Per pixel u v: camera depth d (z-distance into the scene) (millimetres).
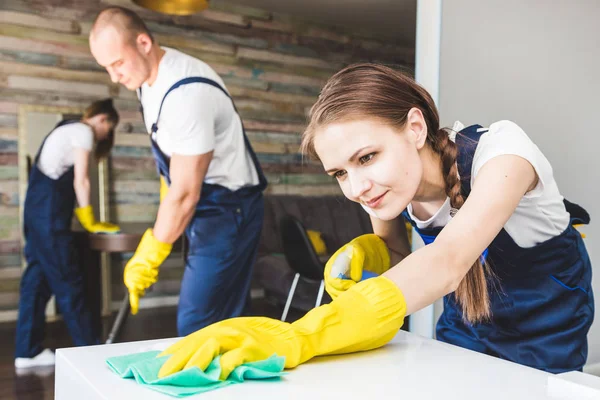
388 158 800
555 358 1146
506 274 1124
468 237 764
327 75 5375
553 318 1135
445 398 559
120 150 4367
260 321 729
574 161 2152
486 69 1927
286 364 648
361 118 790
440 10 1834
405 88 842
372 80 807
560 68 2096
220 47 4812
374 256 1078
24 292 2906
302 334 685
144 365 632
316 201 4973
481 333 1190
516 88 2002
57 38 4145
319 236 4805
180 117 2029
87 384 616
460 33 1871
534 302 1128
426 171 927
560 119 2107
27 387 2574
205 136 2051
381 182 806
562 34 2096
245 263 2275
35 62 4078
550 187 1004
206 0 2346
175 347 680
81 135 3039
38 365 2926
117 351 745
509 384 605
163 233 2123
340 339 702
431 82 1858
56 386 740
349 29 5480
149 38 2109
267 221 4652
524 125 2023
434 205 1007
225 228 2172
